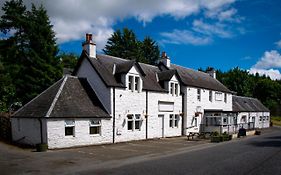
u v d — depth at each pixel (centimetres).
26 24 3152
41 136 1992
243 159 1650
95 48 2627
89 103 2338
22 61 3222
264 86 8500
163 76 3122
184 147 2239
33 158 1598
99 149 2031
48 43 3303
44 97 2228
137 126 2694
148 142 2544
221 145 2411
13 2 3206
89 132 2225
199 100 3572
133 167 1388
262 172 1295
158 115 2933
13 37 3194
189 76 3662
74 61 5388
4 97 2944
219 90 4047
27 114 2103
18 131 2197
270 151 2008
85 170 1305
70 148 2041
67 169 1323
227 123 3700
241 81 7588
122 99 2503
